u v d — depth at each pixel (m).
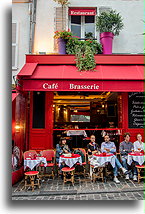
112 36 8.45
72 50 8.29
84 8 9.18
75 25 9.41
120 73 7.48
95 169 7.19
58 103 16.11
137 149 7.38
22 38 9.03
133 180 6.95
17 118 7.35
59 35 8.38
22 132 8.04
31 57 8.23
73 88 7.09
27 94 8.83
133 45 9.02
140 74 7.39
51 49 9.03
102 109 15.97
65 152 7.30
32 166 6.42
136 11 9.14
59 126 13.80
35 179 6.93
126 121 8.89
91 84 7.10
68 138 11.70
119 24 8.41
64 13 9.08
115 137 11.34
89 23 9.43
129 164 6.81
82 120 17.16
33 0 8.91
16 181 6.95
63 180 7.10
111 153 7.13
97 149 7.68
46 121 8.91
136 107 8.92
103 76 7.22
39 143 8.84
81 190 6.07
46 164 6.84
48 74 7.36
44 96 9.02
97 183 6.72
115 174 6.85
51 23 9.12
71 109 17.08
